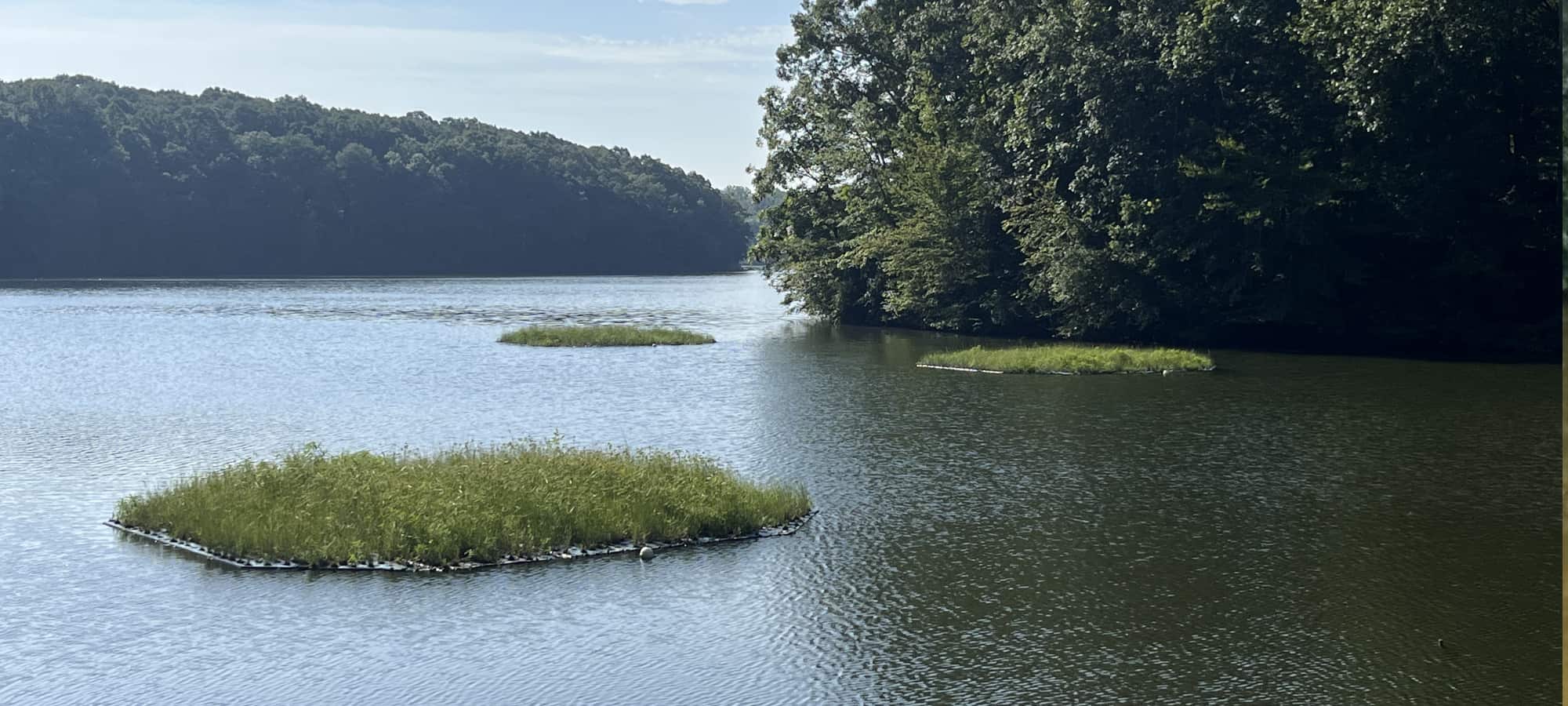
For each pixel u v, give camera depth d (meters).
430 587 16.34
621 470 20.56
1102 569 17.30
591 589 16.31
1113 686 13.20
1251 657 13.97
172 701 12.97
